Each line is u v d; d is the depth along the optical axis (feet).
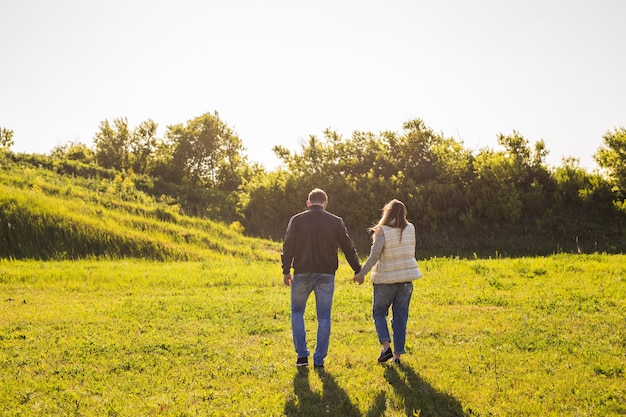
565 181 86.94
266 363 20.86
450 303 33.60
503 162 87.66
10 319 29.50
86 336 25.67
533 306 31.48
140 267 53.57
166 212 83.05
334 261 20.48
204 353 22.58
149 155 152.76
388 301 20.45
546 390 17.38
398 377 18.84
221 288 42.57
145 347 23.50
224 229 84.23
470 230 84.69
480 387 17.63
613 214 81.82
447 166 94.43
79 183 98.89
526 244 79.36
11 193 68.64
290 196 99.19
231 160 153.58
